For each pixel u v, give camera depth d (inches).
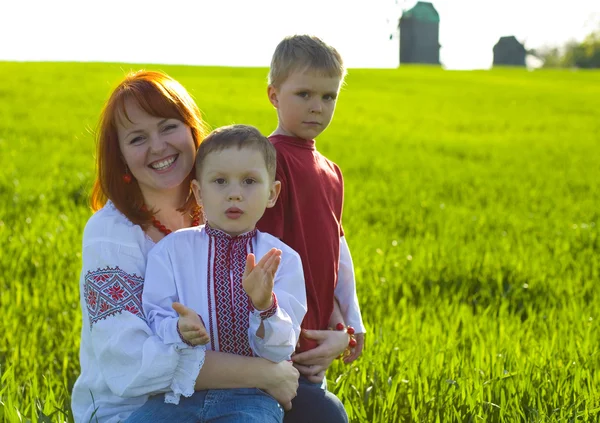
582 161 837.2
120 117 135.9
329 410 139.6
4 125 882.8
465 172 722.2
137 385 124.6
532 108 1460.4
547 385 178.2
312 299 149.0
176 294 131.6
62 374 197.6
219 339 130.0
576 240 408.2
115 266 132.6
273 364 129.3
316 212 149.9
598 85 2036.2
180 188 144.5
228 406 127.6
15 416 145.8
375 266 314.3
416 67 2751.0
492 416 165.5
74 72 1611.7
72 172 583.2
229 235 133.4
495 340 219.8
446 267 322.0
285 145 151.8
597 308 263.1
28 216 416.5
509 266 325.1
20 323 231.3
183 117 139.4
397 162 770.8
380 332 219.0
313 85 150.1
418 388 176.6
